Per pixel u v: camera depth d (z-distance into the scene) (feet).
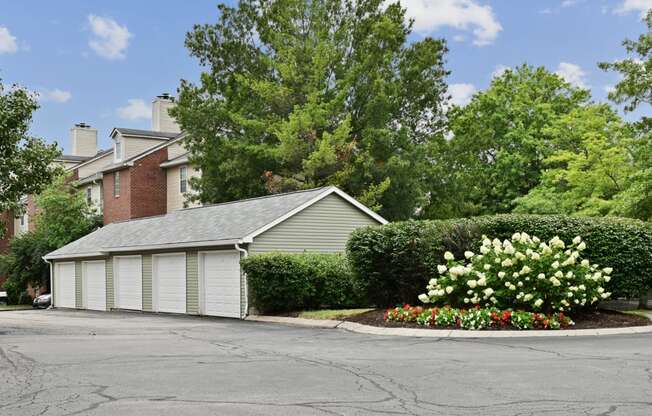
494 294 49.65
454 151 124.47
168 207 145.38
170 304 87.76
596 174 101.04
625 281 54.95
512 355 34.86
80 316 84.38
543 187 120.67
